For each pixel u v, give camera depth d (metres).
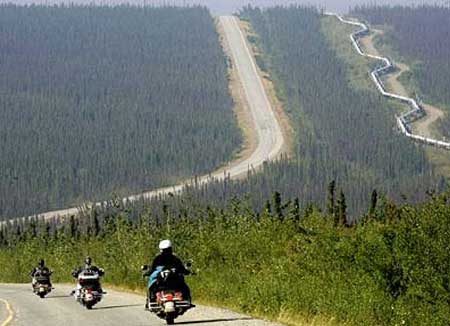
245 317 42.72
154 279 39.22
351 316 38.56
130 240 97.06
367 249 40.47
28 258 151.38
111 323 42.91
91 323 43.78
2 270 155.50
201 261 68.81
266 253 64.38
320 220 49.56
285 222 69.19
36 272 75.06
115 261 99.12
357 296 38.91
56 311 54.97
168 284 38.97
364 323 37.78
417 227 37.03
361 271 40.47
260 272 54.53
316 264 45.56
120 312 50.47
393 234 39.91
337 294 40.72
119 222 105.56
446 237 35.75
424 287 35.12
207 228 81.69
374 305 37.69
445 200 37.22
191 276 64.56
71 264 126.06
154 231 95.31
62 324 44.75
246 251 66.62
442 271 35.12
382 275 39.22
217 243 70.00
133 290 84.38
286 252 61.78
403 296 37.25
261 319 41.69
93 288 56.09
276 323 39.34
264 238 66.69
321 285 43.28
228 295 54.97
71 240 139.12
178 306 38.59
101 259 108.38
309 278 44.59
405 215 38.22
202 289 59.03
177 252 77.44
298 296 43.31
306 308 42.22
